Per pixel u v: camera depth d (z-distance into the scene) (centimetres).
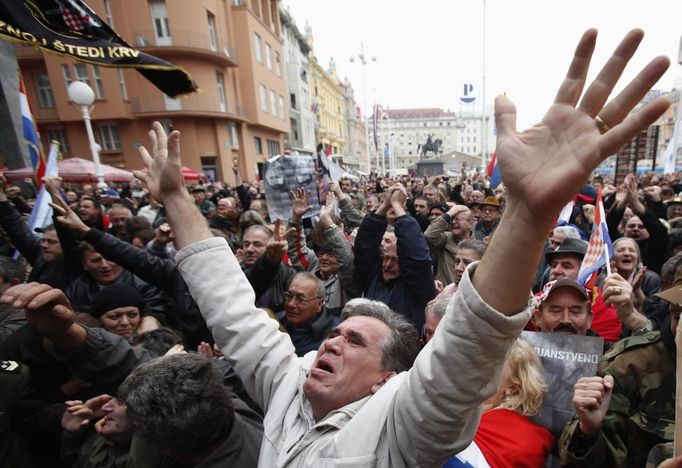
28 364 188
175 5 2319
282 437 126
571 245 310
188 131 2508
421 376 93
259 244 370
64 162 1384
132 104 2405
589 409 147
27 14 236
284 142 4094
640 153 1170
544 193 77
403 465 100
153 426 125
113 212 533
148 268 280
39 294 146
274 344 151
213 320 150
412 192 1090
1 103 1034
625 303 209
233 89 2841
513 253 82
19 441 176
